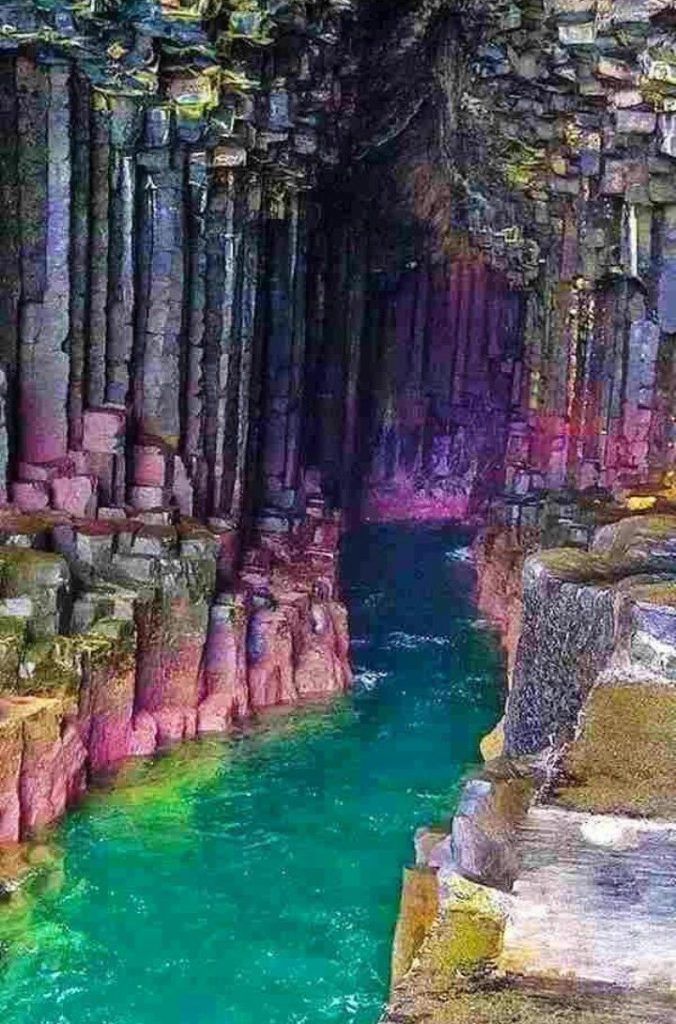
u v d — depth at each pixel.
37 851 13.74
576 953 5.16
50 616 15.34
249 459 22.72
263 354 23.73
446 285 35.88
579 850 5.33
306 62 19.20
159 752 16.75
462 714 19.39
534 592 9.79
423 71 24.86
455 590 28.05
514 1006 4.89
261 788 16.17
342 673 20.47
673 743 6.26
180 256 19.27
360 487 34.78
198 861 14.05
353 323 30.73
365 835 14.94
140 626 16.66
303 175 21.92
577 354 24.56
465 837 6.68
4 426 17.33
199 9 16.00
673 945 5.12
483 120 23.14
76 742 14.75
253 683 18.89
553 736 9.10
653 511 19.50
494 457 35.78
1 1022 10.91
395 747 17.84
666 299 19.25
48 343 18.12
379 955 12.35
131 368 19.16
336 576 23.28
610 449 22.72
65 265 18.00
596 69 17.45
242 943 12.50
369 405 35.19
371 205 31.33
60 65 17.56
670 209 19.02
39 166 17.89
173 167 18.98
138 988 11.59
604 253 21.72
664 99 16.73
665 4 14.90
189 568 17.39
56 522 17.05
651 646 7.72
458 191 29.34
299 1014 11.28
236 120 18.80
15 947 12.08
